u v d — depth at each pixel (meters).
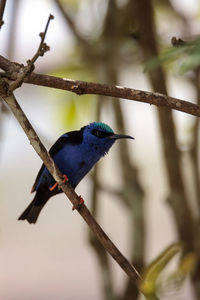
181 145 10.62
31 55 12.80
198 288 9.84
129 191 10.73
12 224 18.30
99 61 11.57
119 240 18.89
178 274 8.12
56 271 18.22
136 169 10.93
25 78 6.89
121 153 10.98
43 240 18.56
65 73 11.67
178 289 8.02
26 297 17.08
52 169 7.49
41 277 17.70
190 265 8.40
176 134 9.97
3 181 14.20
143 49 10.03
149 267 7.86
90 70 11.69
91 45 11.70
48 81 6.95
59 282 17.88
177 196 10.02
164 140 9.98
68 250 18.61
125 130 11.23
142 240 10.55
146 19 9.94
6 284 17.52
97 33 12.01
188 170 11.49
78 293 17.53
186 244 9.09
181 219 9.98
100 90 6.98
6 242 18.28
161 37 11.73
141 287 7.18
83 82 6.95
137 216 10.62
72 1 12.52
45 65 11.91
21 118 7.13
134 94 6.96
